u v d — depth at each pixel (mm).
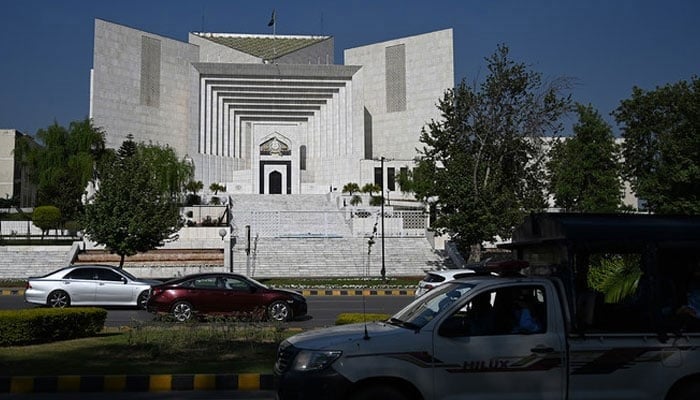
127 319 17469
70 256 37188
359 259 39812
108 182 29953
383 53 78688
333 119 74375
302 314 17828
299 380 6199
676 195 30375
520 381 6258
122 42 69000
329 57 83000
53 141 52500
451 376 6195
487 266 7461
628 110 42031
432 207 34469
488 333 6379
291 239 42406
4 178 71625
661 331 6465
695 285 6750
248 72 71875
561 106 33219
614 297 7477
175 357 10688
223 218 49938
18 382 9031
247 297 17250
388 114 77812
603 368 6336
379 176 73125
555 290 6543
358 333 6500
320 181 74188
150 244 30141
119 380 9219
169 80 72875
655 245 6633
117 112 68062
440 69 74438
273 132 72500
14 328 11484
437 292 7184
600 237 6617
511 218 31188
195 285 17266
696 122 29594
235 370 9719
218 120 72500
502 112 33281
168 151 53438
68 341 12117
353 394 6160
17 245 39844
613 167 45469
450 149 34000
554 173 34562
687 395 6398
